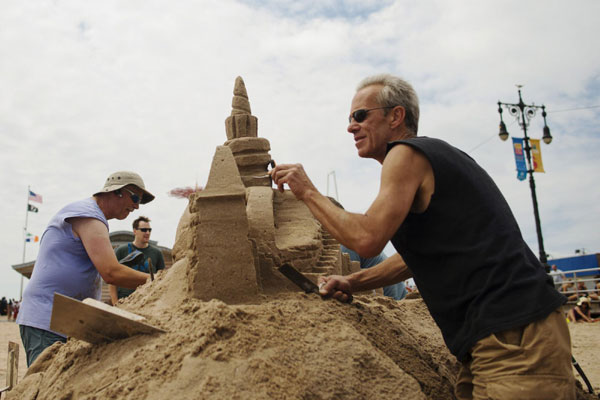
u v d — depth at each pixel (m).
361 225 1.88
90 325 2.20
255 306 2.26
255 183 3.41
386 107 2.23
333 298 2.62
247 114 3.81
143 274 3.32
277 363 1.92
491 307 1.78
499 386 1.75
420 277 2.04
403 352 2.51
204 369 1.86
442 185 1.88
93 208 3.40
